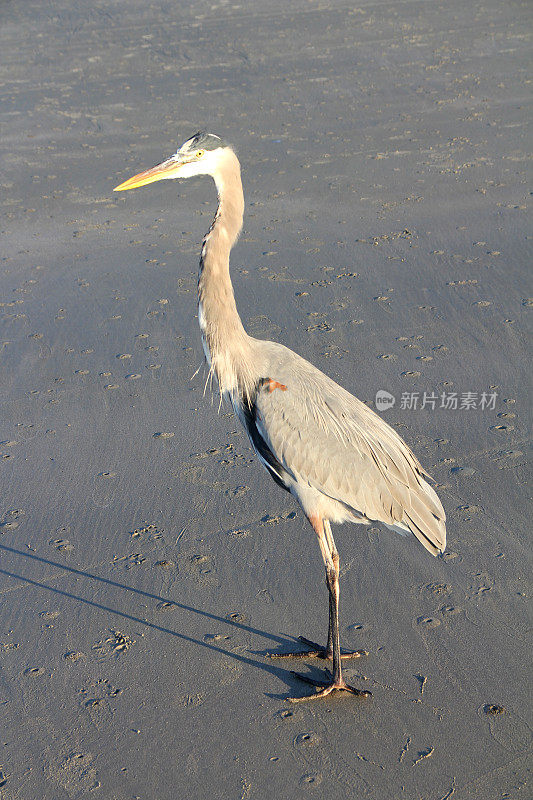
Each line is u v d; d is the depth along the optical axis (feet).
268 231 39.22
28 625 17.43
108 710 15.24
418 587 17.72
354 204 41.93
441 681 15.37
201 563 18.93
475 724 14.38
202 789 13.56
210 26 87.35
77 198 46.14
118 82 70.64
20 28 91.66
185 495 21.43
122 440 24.12
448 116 55.93
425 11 87.10
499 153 48.06
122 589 18.33
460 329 28.99
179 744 14.44
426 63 69.36
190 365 28.02
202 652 16.49
